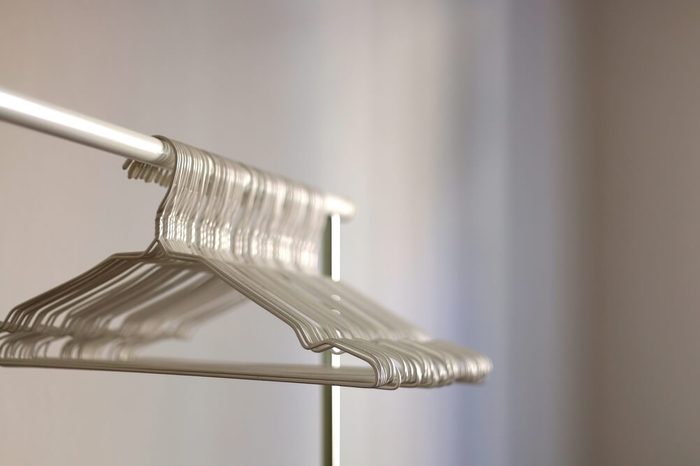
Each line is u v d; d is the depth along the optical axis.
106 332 1.26
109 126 0.95
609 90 2.26
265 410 2.11
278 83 2.19
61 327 1.17
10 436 1.80
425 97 2.29
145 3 2.05
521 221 2.26
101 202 1.95
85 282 1.08
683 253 2.17
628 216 2.22
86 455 1.88
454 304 2.24
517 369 2.23
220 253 1.15
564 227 2.25
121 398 1.93
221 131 2.11
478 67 2.30
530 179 2.27
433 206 2.26
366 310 1.26
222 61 2.13
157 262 1.07
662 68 2.23
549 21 2.30
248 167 1.21
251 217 1.23
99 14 1.99
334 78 2.25
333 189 2.22
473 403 2.23
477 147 2.28
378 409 2.21
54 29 1.94
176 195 1.05
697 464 2.12
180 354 2.03
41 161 1.89
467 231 2.26
